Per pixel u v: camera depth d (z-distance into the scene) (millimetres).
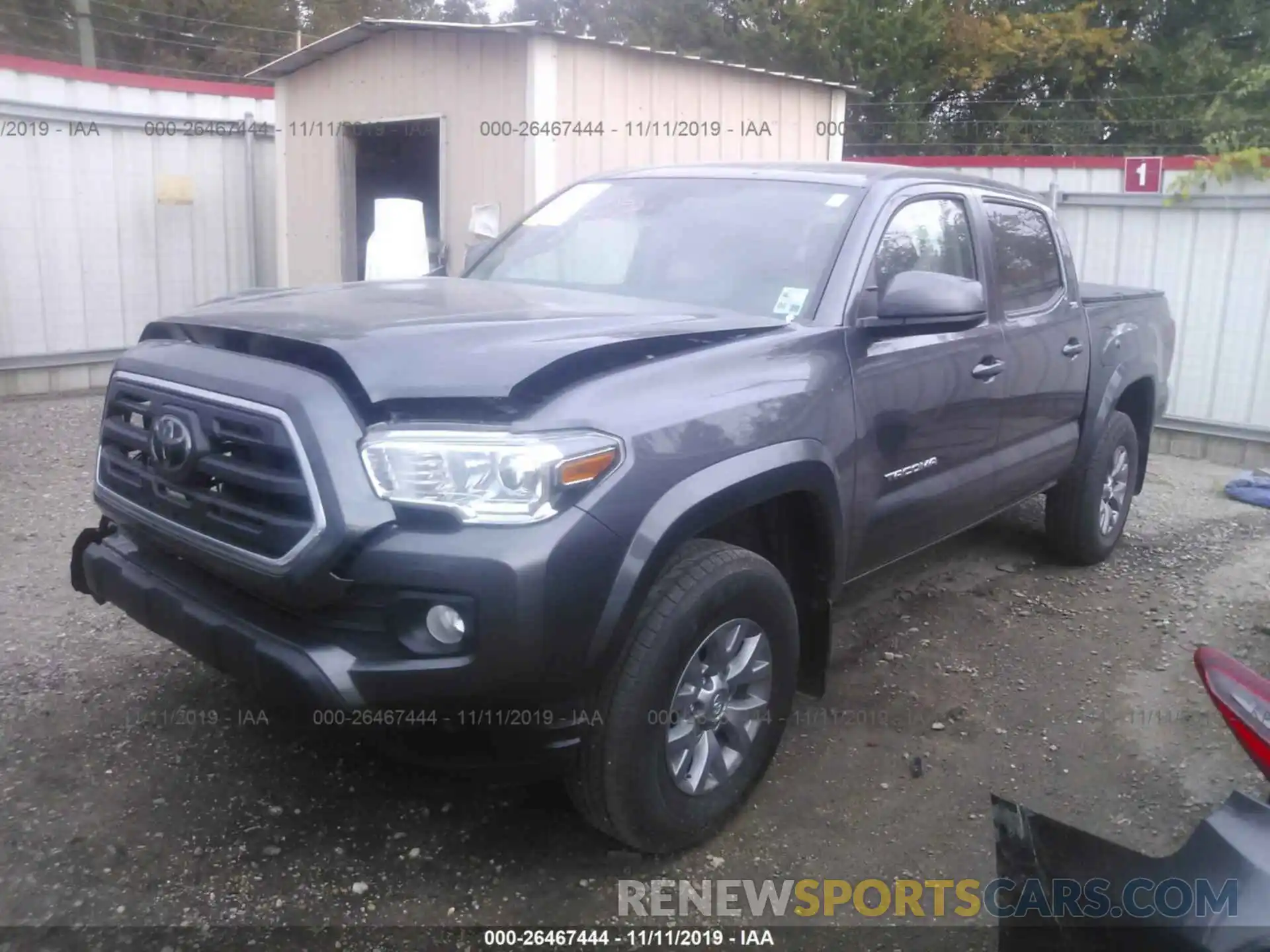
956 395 4496
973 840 3602
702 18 24250
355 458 2854
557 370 3023
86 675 4398
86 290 9898
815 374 3688
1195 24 25719
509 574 2766
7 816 3449
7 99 9125
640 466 3027
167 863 3283
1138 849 3545
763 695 3586
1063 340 5480
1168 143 23922
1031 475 5371
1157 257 9703
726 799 3494
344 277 9672
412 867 3340
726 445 3266
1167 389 6988
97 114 9711
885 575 6102
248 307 3607
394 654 2869
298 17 27469
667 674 3150
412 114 8875
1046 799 3850
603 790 3148
